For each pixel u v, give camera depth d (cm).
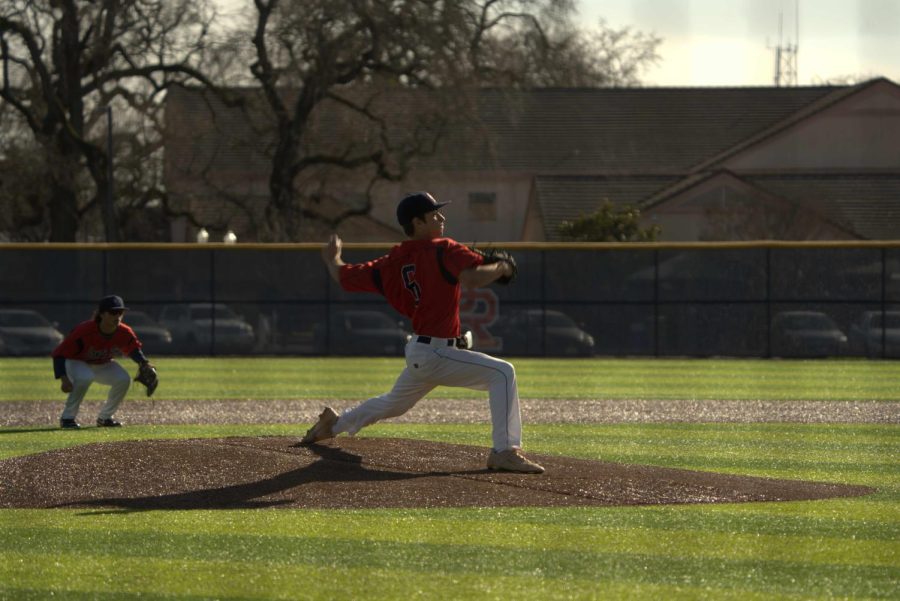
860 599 1603
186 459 2562
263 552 1861
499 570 1752
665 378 5969
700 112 15800
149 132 12475
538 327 7819
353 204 14000
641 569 1759
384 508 2186
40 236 13888
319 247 7875
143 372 3669
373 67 10731
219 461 2550
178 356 7812
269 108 11262
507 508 2192
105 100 11850
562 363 7219
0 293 7794
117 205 12631
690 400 4672
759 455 3059
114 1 10506
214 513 2142
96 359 3647
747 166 14600
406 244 2544
